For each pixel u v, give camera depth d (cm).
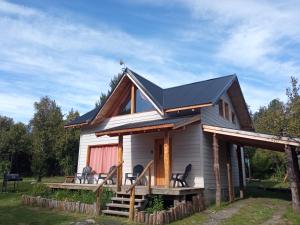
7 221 1111
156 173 1630
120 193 1337
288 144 1256
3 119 5409
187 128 1580
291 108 1406
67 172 3662
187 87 1914
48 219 1146
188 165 1482
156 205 1179
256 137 1330
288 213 1206
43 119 4044
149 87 1834
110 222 1077
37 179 3359
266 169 3462
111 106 1933
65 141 3716
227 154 1703
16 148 4100
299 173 1479
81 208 1288
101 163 1916
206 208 1360
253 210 1319
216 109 1822
